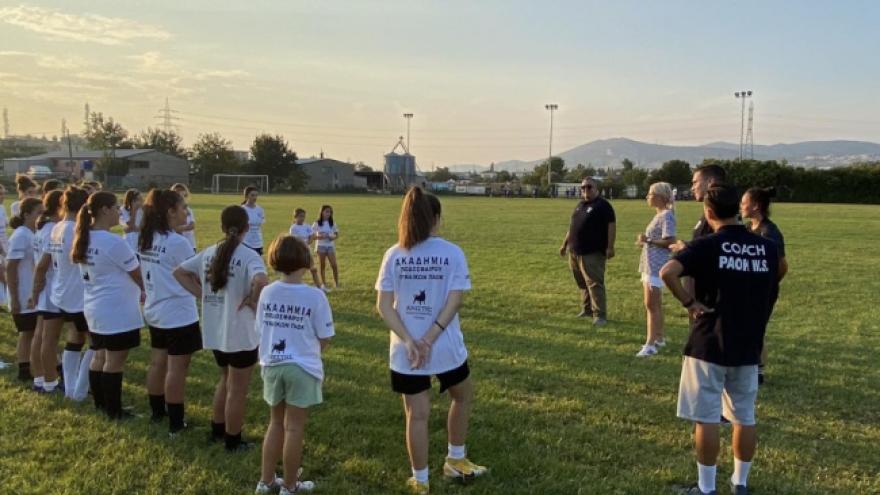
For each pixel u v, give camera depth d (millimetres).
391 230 26844
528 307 11141
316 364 4363
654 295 8078
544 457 4996
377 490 4469
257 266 4836
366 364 7457
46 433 5324
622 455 5082
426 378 4355
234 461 4840
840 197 68125
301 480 4566
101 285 5570
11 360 7688
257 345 4926
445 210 45000
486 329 9445
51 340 6387
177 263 5328
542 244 21891
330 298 11836
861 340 8969
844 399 6523
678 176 83188
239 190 80125
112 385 5664
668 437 5469
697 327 4312
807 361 7895
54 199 6562
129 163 81312
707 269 4219
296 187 89188
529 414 5961
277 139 89125
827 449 5285
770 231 5809
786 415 6066
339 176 101625
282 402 4383
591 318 10266
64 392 6426
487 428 5605
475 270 15688
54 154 96375
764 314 4227
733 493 4438
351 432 5445
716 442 4312
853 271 15828
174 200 5473
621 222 32656
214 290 4797
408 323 4340
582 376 7145
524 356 7957
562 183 98688
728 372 4316
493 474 4703
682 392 4398
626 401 6355
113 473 4598
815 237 25188
